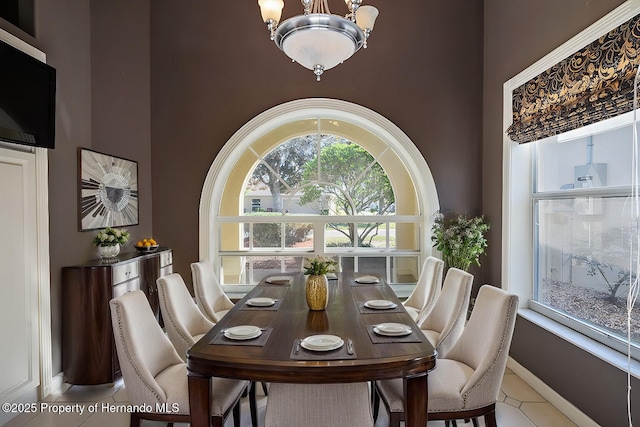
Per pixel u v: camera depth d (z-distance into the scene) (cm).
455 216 441
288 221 467
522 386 322
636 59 212
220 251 467
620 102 218
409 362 175
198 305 325
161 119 438
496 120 399
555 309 315
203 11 438
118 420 266
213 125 438
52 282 305
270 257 468
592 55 249
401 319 234
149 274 377
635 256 232
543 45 309
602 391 240
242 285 467
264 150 466
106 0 387
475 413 203
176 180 439
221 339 200
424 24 440
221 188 463
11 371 263
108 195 372
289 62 437
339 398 176
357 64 438
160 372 223
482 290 238
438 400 201
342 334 206
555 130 283
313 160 468
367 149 468
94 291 312
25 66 265
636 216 227
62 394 306
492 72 410
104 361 313
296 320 233
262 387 319
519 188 354
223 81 437
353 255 469
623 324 242
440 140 441
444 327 278
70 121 335
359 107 437
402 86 439
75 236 332
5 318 258
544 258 332
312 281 253
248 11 438
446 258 427
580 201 284
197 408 184
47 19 310
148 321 223
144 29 430
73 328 313
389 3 440
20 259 271
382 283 339
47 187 296
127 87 410
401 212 470
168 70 437
